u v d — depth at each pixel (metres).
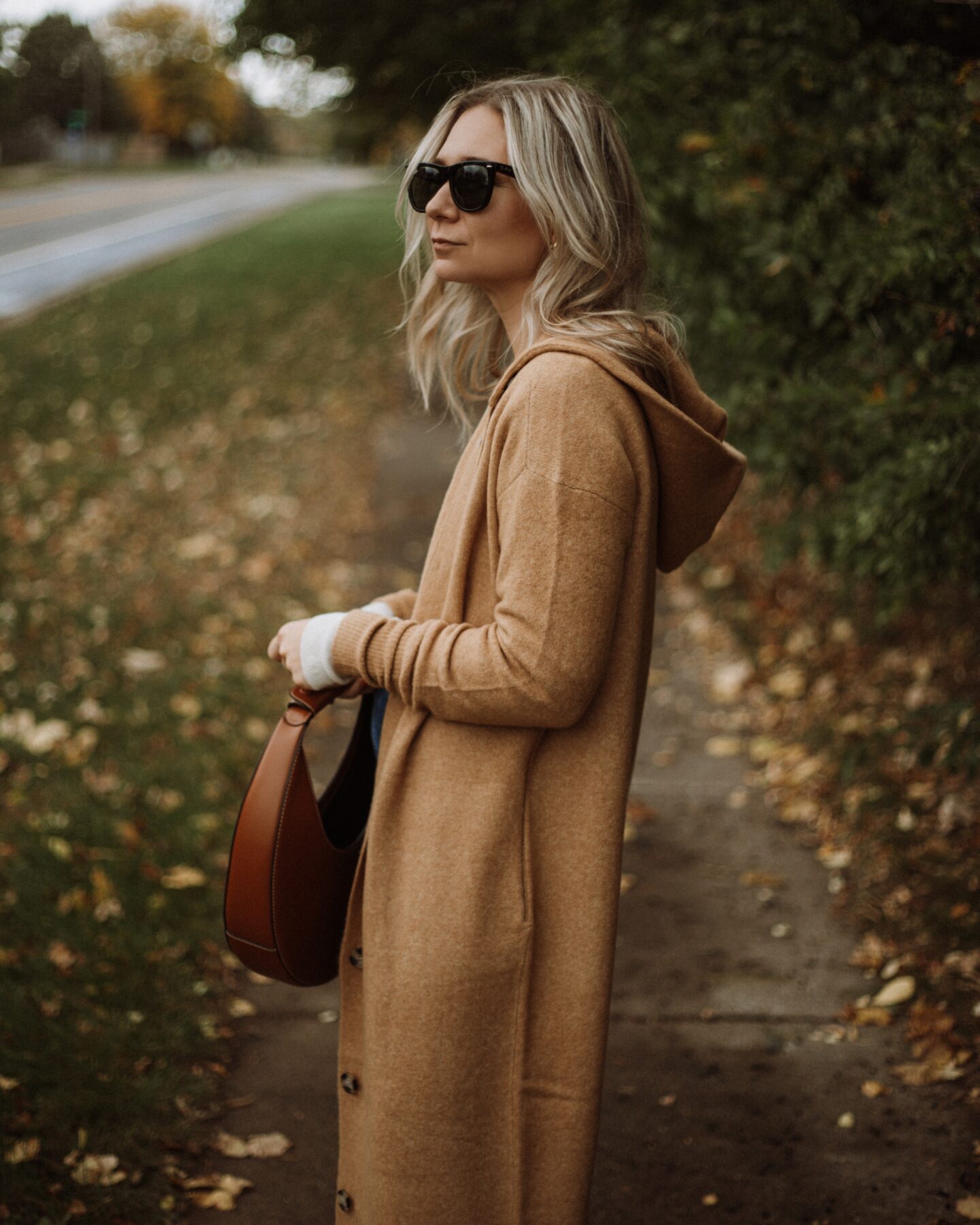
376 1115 1.37
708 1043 2.49
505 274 1.38
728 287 3.51
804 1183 2.09
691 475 1.37
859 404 2.78
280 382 9.56
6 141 54.09
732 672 4.38
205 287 14.87
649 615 1.41
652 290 1.58
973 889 2.89
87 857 3.01
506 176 1.32
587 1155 1.38
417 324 1.67
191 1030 2.46
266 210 32.34
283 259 18.38
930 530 2.59
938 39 2.79
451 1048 1.33
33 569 5.17
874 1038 2.49
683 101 3.59
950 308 2.43
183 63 68.81
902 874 3.02
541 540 1.22
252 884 1.43
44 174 49.53
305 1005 2.63
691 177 3.46
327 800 1.64
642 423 1.29
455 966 1.31
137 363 10.03
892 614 3.12
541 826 1.35
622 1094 2.34
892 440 2.68
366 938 1.38
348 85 9.77
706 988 2.67
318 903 1.49
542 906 1.35
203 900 2.91
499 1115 1.36
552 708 1.24
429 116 9.08
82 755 3.55
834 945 2.84
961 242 2.23
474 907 1.31
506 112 1.31
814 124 2.99
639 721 1.43
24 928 2.72
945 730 2.54
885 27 2.93
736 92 3.52
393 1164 1.36
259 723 3.92
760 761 3.81
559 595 1.21
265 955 1.47
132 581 5.11
